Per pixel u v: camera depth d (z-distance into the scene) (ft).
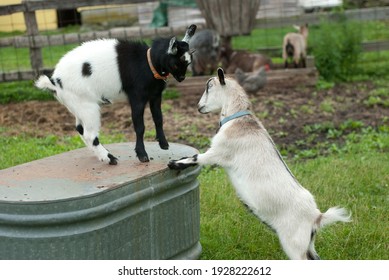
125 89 15.57
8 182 14.33
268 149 15.23
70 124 31.17
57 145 27.09
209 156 15.47
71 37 37.01
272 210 14.90
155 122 16.71
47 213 12.93
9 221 13.03
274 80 37.01
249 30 38.29
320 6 51.96
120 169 15.17
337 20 40.01
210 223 18.98
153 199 14.98
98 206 13.34
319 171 23.21
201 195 20.88
